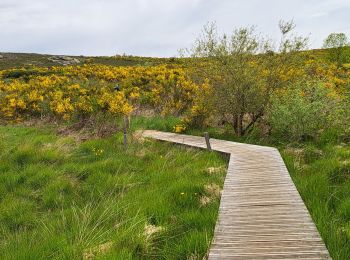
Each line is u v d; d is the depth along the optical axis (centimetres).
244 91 1638
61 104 2152
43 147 1533
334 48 4534
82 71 4269
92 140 1638
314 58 3578
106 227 762
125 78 3578
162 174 1164
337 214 767
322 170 1045
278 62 1639
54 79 3612
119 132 1781
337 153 1168
